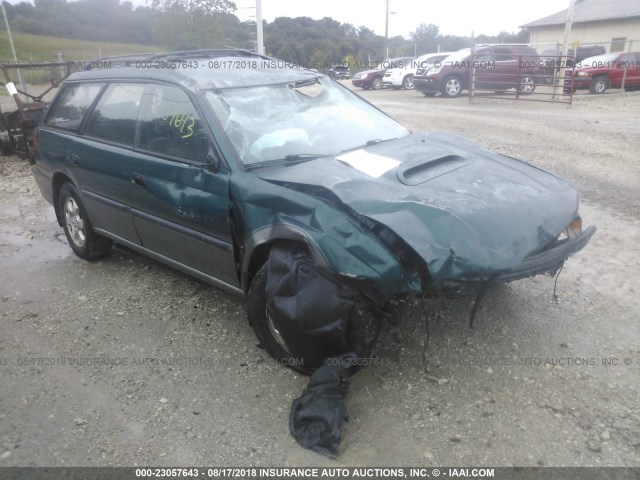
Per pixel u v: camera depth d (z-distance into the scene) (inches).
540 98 671.1
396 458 108.1
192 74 162.6
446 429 114.3
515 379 127.6
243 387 131.5
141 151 163.9
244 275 137.5
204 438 116.3
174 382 134.9
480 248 110.7
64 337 157.6
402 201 115.5
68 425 122.2
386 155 143.8
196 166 144.8
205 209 142.3
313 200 120.0
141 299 177.5
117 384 135.3
